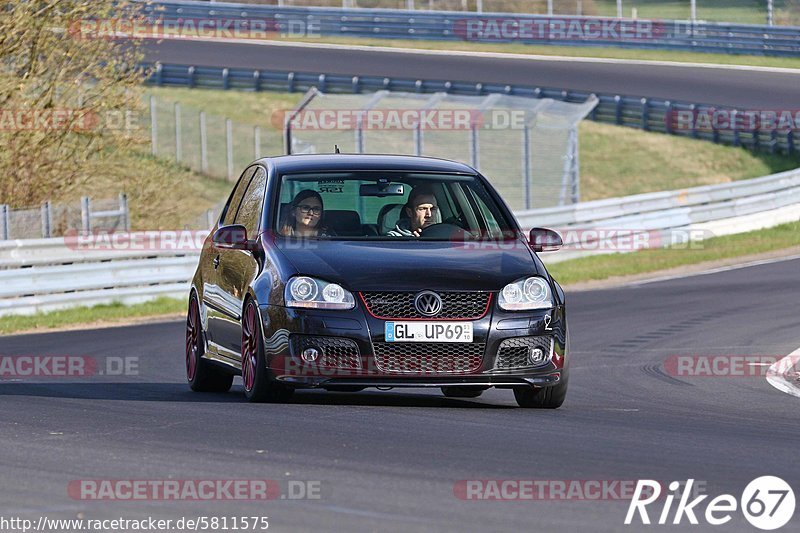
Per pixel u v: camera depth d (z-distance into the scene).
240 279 28.84
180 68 146.62
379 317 26.19
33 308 59.41
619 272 76.00
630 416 27.16
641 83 142.50
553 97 130.75
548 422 25.28
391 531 15.68
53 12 77.19
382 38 169.75
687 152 127.62
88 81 80.56
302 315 26.30
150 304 64.38
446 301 26.44
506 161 107.38
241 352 28.38
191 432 23.12
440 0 179.88
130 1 79.50
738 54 156.12
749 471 19.94
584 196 118.81
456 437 22.75
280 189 29.61
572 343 45.34
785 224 96.56
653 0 188.62
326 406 26.98
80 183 82.06
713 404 30.53
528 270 27.52
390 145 111.12
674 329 49.53
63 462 20.16
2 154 78.00
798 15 178.62
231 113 137.62
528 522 16.23
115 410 26.61
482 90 132.00
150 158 116.56
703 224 91.44
